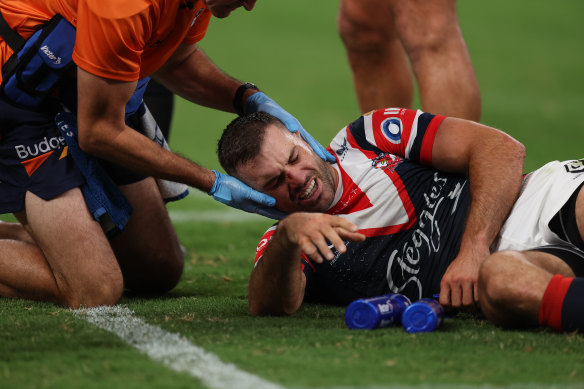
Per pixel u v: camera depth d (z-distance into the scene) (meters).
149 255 12.20
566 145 28.78
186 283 13.17
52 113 10.81
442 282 9.62
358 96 17.69
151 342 8.33
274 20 56.75
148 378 7.06
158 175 10.43
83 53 9.65
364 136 10.81
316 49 49.34
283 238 8.87
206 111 34.47
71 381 7.00
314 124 31.70
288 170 10.20
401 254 10.25
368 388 6.79
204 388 6.78
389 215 10.27
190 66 12.73
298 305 9.83
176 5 10.23
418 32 14.16
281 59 46.19
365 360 7.61
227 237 17.34
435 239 10.24
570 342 8.20
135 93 11.32
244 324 9.25
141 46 9.88
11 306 10.56
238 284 13.03
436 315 8.73
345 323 9.34
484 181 10.00
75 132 10.78
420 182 10.49
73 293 10.60
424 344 8.20
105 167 11.88
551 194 9.70
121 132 10.16
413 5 14.14
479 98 14.28
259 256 10.18
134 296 12.12
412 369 7.32
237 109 12.75
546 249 9.31
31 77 10.50
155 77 13.01
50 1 10.44
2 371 7.29
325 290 10.50
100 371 7.27
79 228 10.59
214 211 20.62
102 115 10.01
